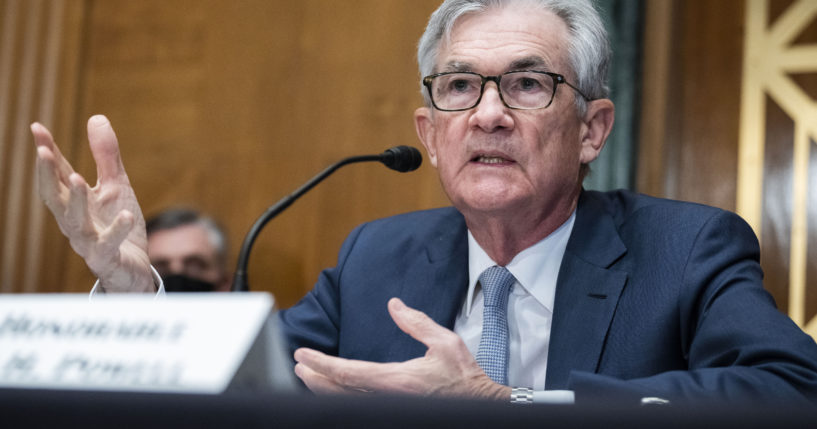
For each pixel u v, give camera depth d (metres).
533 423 0.64
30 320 0.90
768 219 3.83
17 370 0.86
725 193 3.87
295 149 4.18
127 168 4.38
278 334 0.91
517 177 1.82
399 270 2.06
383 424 0.65
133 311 0.89
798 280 3.78
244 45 4.32
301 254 4.11
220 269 3.59
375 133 4.07
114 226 1.48
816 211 3.79
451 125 1.88
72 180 1.40
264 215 1.82
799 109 3.86
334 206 4.09
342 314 2.05
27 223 4.45
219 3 4.38
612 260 1.83
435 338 1.32
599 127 1.99
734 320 1.54
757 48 3.92
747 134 3.88
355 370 1.29
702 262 1.71
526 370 1.84
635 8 3.81
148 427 0.66
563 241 1.96
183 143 4.33
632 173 3.75
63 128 4.46
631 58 3.79
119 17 4.51
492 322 1.87
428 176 3.97
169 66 4.40
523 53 1.85
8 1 4.57
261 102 4.26
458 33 1.93
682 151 3.90
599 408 0.65
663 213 1.87
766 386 1.32
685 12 3.98
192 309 0.88
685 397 1.27
